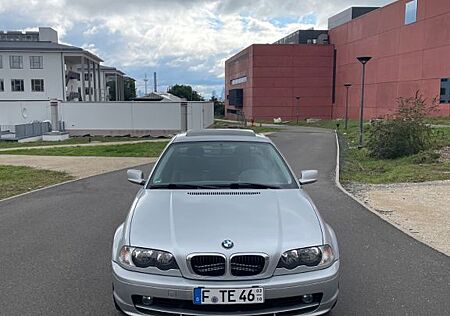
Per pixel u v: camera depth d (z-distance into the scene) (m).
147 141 31.25
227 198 3.79
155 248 3.13
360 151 19.09
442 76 38.72
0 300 3.91
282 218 3.44
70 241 5.77
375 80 51.59
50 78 59.56
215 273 3.03
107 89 90.31
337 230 6.20
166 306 3.08
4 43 61.19
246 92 73.62
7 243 5.70
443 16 38.50
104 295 4.00
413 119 16.09
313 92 67.06
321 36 68.62
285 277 3.07
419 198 8.58
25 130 36.16
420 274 4.50
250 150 4.75
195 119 40.81
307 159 16.36
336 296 3.25
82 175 12.50
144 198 3.90
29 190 10.04
